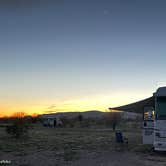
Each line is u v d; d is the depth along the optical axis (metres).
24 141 23.83
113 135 32.53
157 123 16.09
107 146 20.44
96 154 16.33
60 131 41.19
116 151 17.77
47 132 38.09
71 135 32.19
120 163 13.54
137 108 21.14
